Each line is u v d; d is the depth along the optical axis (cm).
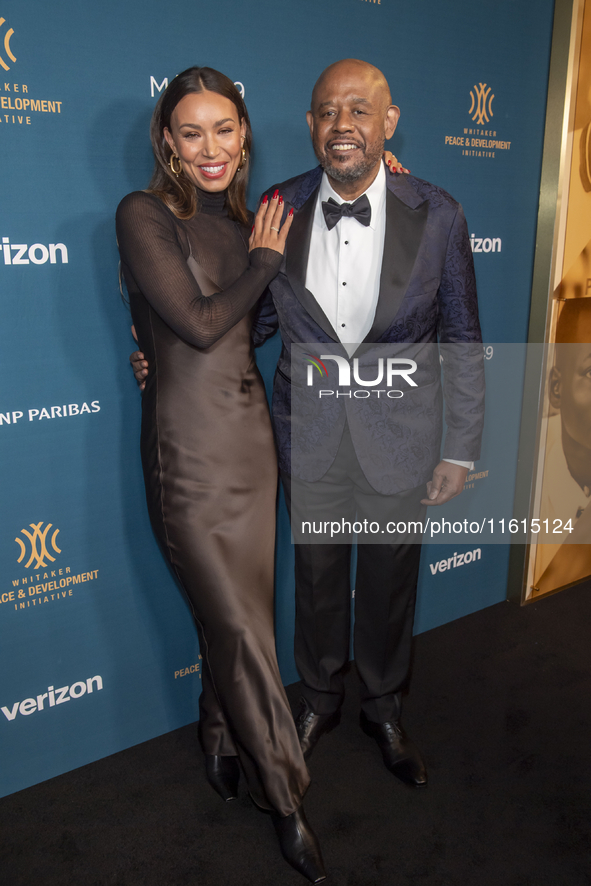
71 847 149
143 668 180
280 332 166
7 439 148
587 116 211
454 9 185
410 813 157
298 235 150
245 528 142
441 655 220
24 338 145
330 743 182
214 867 144
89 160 144
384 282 143
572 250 222
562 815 156
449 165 196
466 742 180
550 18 204
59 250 145
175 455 138
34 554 157
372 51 174
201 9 149
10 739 164
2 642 158
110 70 142
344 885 138
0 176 135
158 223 128
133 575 173
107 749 179
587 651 221
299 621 177
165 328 137
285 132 168
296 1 160
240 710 140
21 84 133
